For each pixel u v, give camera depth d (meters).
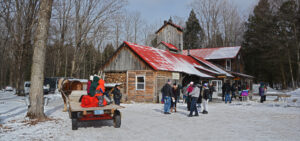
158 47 32.66
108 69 24.11
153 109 15.01
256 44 57.91
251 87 45.09
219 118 11.20
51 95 26.94
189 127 8.88
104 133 7.67
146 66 21.48
